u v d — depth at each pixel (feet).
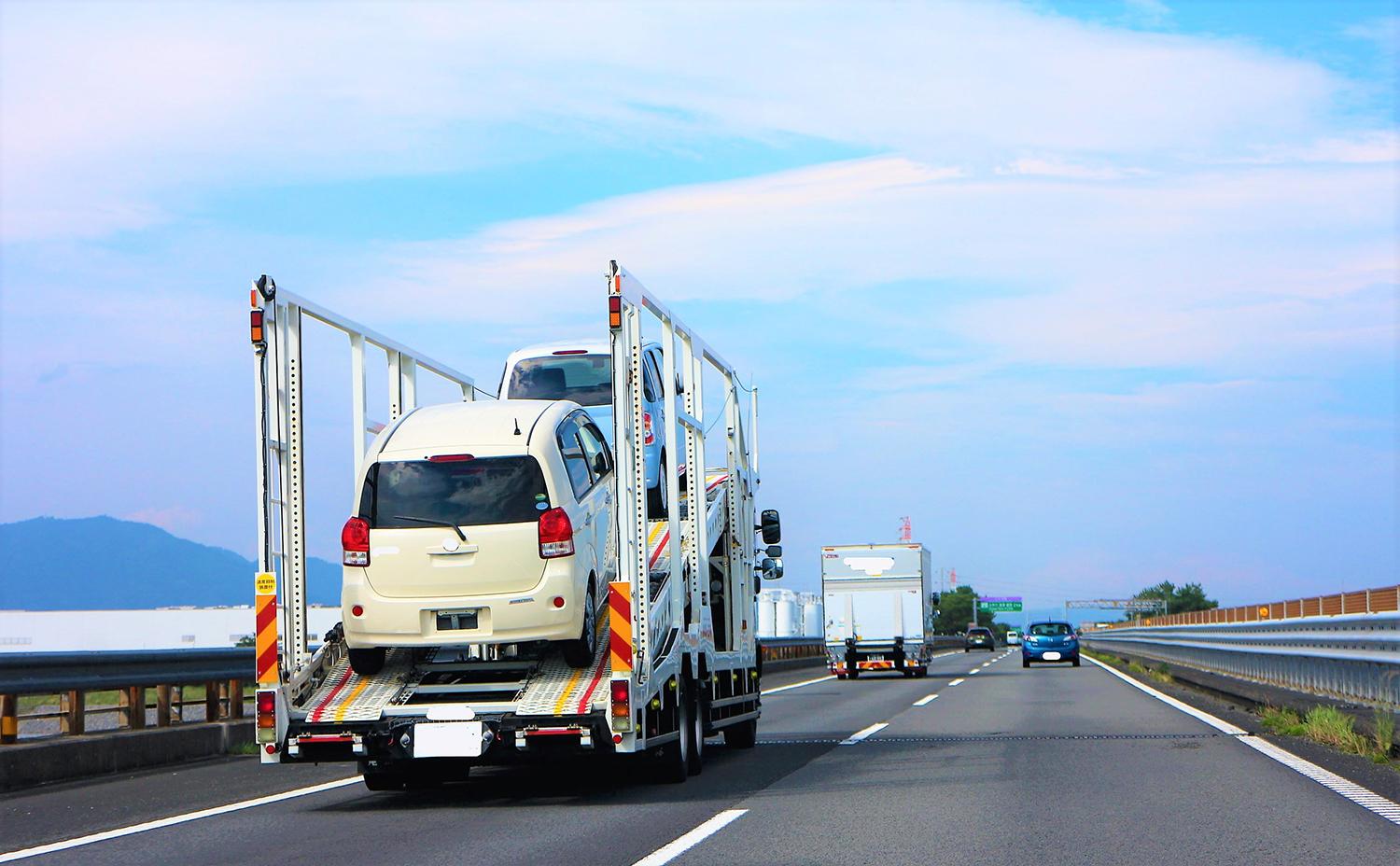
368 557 33.96
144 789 39.27
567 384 52.65
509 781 40.16
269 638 33.04
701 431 43.60
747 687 50.44
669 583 38.70
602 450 40.06
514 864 24.86
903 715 68.13
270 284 32.78
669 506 39.40
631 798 34.94
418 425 35.55
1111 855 24.75
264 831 30.17
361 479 34.60
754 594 53.72
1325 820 28.37
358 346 37.42
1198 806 30.78
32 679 40.60
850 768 41.73
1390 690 46.55
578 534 34.88
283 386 33.76
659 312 38.19
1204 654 101.04
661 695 36.32
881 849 25.85
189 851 27.35
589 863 24.80
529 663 35.50
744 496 52.16
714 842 27.09
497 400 37.60
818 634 247.91
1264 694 61.52
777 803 33.35
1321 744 45.55
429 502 34.01
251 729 53.57
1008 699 80.48
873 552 131.23
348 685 34.88
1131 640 174.19
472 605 33.50
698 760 40.63
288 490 33.91
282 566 33.58
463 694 34.58
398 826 30.68
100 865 25.73
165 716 49.44
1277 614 81.20
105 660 44.21
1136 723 57.36
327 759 33.73
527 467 34.17
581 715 32.78
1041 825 28.55
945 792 34.60
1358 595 57.11
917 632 129.80
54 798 37.22
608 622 34.60
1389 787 33.83
